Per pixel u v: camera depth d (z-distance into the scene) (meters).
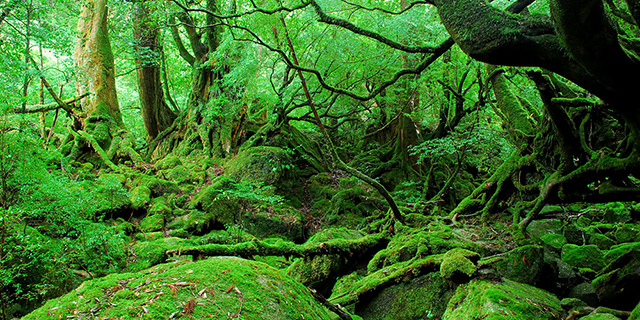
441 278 4.32
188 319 2.25
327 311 3.30
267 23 7.70
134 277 2.69
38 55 12.59
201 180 10.38
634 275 3.87
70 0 12.69
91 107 12.32
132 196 8.62
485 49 2.59
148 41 13.34
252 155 10.57
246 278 2.80
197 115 12.96
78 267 4.70
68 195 4.72
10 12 8.49
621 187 4.03
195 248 5.12
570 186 4.56
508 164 6.27
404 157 12.26
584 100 4.28
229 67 11.73
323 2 7.07
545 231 6.96
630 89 2.45
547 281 4.60
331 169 12.26
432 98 11.65
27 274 4.04
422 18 7.44
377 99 12.39
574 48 2.23
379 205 10.05
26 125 4.68
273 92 12.02
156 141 14.05
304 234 9.15
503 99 6.76
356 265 6.13
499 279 3.95
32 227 4.64
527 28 2.47
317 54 9.99
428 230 6.32
